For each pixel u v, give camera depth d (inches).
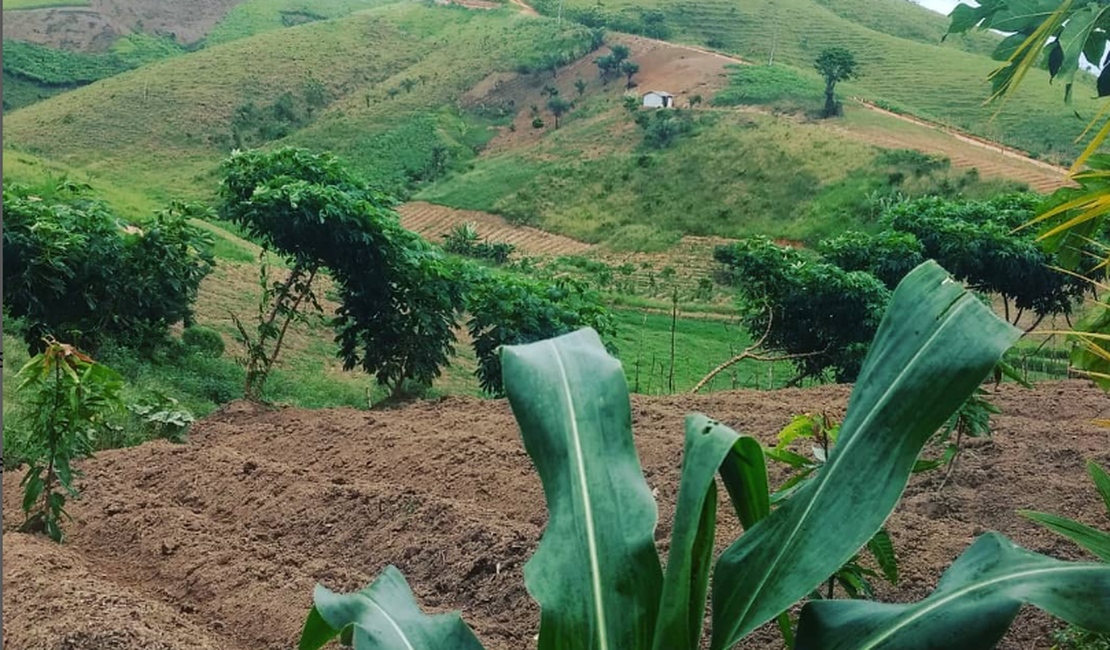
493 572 155.1
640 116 2427.4
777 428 230.7
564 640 62.3
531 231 2053.4
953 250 495.2
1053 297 497.0
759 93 2573.8
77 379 175.0
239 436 284.0
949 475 174.9
